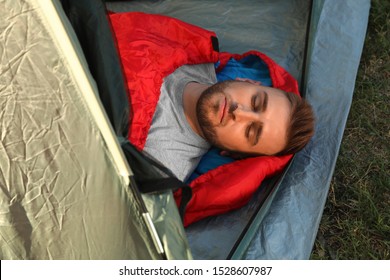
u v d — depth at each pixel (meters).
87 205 1.32
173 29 2.01
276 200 1.75
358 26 2.28
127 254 1.36
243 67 2.12
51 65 1.24
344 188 1.98
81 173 1.29
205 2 2.35
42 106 1.26
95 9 1.50
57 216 1.33
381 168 2.03
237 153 1.84
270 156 1.80
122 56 1.77
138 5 2.33
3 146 1.28
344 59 2.17
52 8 1.22
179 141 1.78
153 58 1.82
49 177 1.30
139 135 1.67
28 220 1.34
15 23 1.24
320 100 2.06
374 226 1.88
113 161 1.27
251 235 1.63
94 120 1.25
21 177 1.30
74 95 1.25
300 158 1.89
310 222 1.73
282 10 2.32
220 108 1.74
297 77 2.14
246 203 1.76
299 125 1.79
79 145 1.28
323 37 2.22
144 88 1.73
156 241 1.30
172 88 1.85
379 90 2.30
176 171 1.73
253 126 1.75
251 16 2.31
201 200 1.66
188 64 1.96
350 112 2.20
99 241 1.35
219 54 2.10
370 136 2.15
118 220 1.32
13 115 1.27
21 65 1.25
